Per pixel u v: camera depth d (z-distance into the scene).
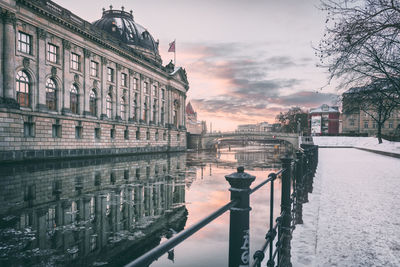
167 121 75.56
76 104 43.78
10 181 19.91
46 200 15.35
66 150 39.81
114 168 30.81
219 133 96.06
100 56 49.19
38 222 11.73
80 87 43.88
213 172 32.31
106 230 11.23
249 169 36.72
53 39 38.81
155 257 1.05
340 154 35.09
